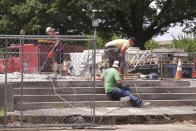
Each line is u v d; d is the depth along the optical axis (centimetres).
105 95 1086
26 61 1228
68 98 1067
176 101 1126
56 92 1080
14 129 830
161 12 2977
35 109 1004
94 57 846
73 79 1174
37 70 1205
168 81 1218
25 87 1065
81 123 878
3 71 1264
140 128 867
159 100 1123
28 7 2638
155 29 3084
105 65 1393
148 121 943
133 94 1133
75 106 1048
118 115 923
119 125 911
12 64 1255
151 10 2959
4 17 2827
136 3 2817
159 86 1207
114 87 1084
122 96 1072
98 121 911
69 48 1273
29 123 891
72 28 2953
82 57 1248
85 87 1112
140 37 3053
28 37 813
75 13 2766
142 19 2972
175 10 2870
